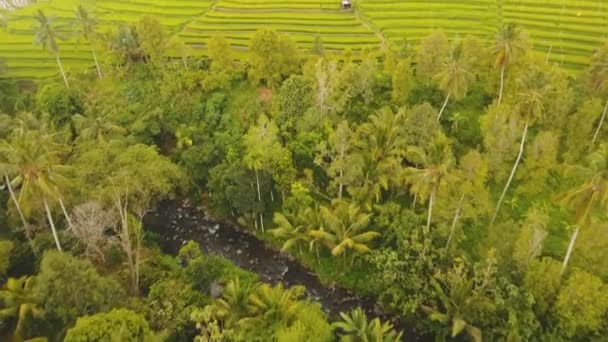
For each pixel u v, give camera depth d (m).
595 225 46.69
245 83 77.06
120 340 38.28
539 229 46.56
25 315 42.72
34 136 48.78
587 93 64.56
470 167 55.19
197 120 72.25
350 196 59.97
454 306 47.53
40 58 89.62
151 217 65.00
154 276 53.12
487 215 57.28
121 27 82.69
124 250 53.19
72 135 68.06
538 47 84.44
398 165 56.59
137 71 80.31
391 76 72.50
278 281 57.19
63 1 105.69
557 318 45.38
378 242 55.53
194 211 65.81
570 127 61.75
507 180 61.38
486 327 46.62
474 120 68.00
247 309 47.66
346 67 68.81
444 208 52.53
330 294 55.69
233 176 58.91
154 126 69.44
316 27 92.44
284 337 42.94
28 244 52.56
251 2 101.12
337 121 64.88
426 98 68.69
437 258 50.78
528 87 53.56
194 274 51.78
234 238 62.38
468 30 89.31
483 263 47.75
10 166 46.06
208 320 45.09
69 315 42.38
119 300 45.88
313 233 54.38
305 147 62.00
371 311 53.69
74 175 55.34
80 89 75.19
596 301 43.22
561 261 51.91
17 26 98.12
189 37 91.94
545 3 94.62
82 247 51.81
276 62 73.31
